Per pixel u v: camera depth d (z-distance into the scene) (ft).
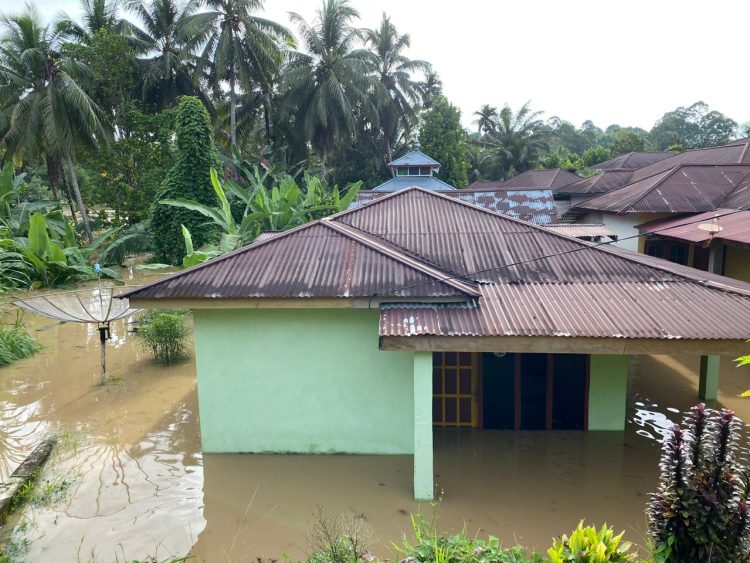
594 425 25.91
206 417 24.22
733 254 44.80
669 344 18.81
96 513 19.67
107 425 27.68
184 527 18.80
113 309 37.06
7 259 58.95
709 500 13.00
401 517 19.25
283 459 23.81
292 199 64.08
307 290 21.86
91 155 83.30
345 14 102.47
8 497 19.98
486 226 28.84
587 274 24.14
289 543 17.88
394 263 23.56
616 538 13.21
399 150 130.41
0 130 73.82
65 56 78.38
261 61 93.66
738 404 29.14
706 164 55.42
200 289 22.25
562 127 228.43
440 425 26.50
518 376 25.90
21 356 38.70
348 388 23.71
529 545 17.58
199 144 73.15
